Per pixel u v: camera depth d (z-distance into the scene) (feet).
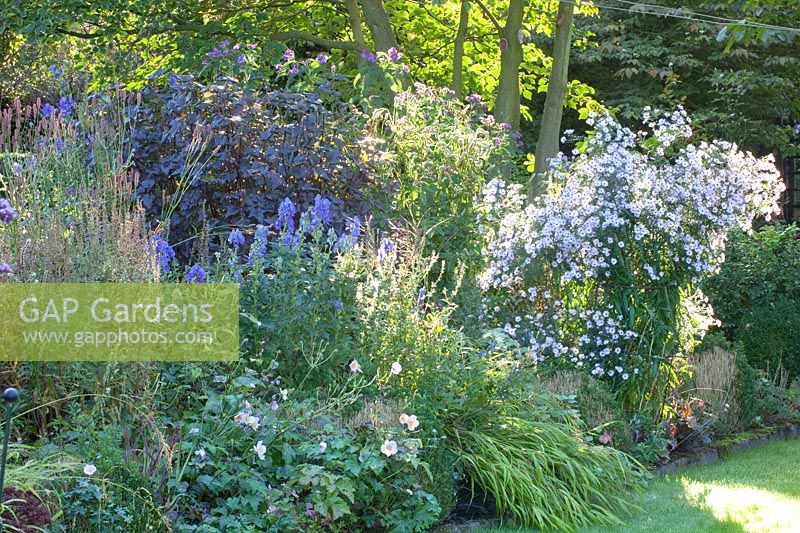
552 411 20.66
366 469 16.21
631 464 21.15
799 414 28.43
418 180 27.48
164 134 23.08
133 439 15.31
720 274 33.01
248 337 17.88
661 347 24.08
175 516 14.02
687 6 58.03
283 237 19.16
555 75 40.75
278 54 40.55
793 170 63.77
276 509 14.83
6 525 11.92
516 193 26.94
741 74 54.54
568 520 18.25
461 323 23.13
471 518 18.02
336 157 24.00
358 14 42.83
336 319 18.57
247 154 23.34
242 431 15.80
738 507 19.63
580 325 24.50
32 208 16.67
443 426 18.48
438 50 49.85
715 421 25.32
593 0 52.70
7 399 10.65
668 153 26.61
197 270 17.35
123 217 18.30
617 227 23.94
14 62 47.88
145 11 41.11
